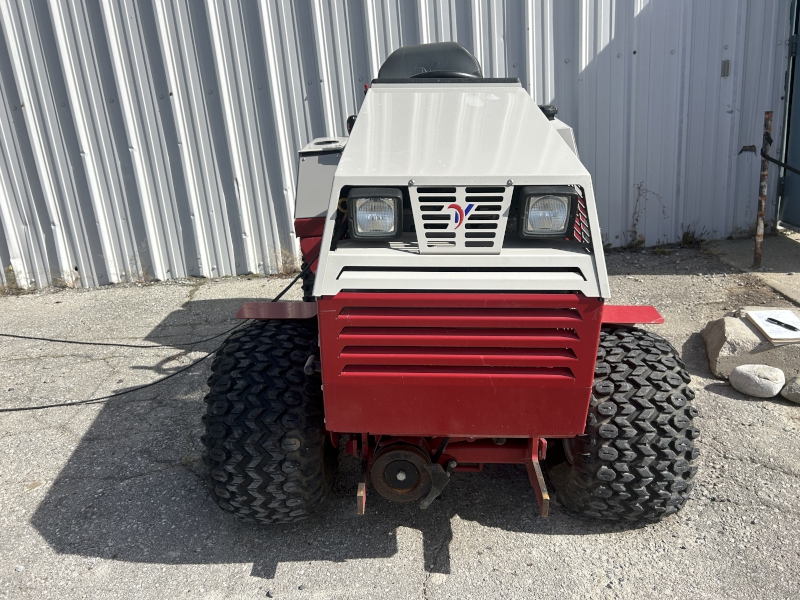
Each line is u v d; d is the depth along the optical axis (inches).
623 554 102.2
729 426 135.3
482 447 99.0
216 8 219.3
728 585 95.2
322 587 97.7
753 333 157.8
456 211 79.3
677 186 247.6
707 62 235.1
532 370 82.6
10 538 110.3
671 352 102.1
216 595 96.8
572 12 227.1
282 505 101.2
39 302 233.9
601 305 78.1
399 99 109.7
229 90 227.3
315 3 220.5
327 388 84.7
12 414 152.6
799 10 233.1
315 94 229.9
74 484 125.2
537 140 91.0
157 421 147.1
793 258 229.8
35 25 220.1
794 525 106.6
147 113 229.3
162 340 193.0
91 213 240.4
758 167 248.2
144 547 107.4
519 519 111.1
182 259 246.7
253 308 110.3
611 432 95.1
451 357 81.6
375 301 78.8
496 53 229.6
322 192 139.1
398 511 114.0
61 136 231.6
